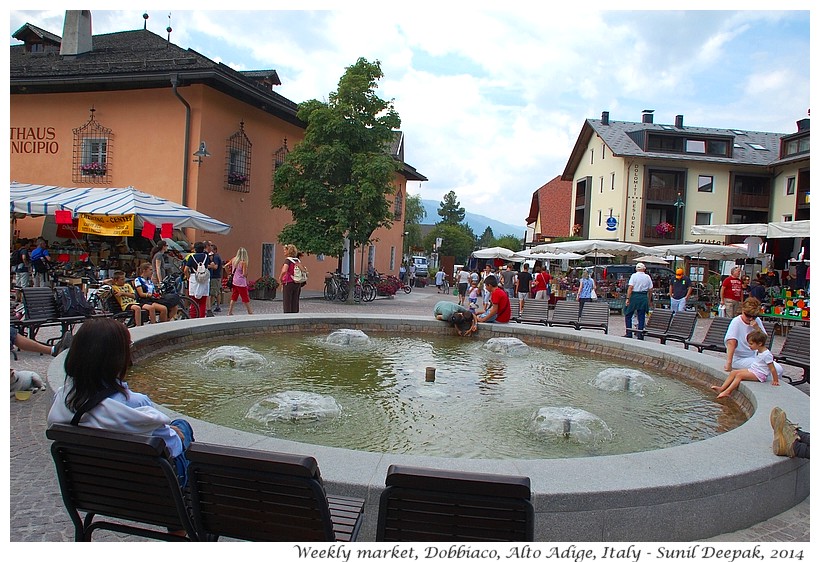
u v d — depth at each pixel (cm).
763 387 677
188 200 1927
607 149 4569
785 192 4225
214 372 762
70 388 314
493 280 1203
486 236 13188
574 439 554
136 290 1128
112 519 378
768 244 3472
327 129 2080
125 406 310
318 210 2123
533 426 579
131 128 1980
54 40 2497
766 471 403
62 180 2047
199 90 1909
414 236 7350
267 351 928
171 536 308
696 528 375
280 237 2130
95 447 290
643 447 554
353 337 1033
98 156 2028
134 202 1554
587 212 4862
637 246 2536
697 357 880
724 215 4381
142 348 828
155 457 286
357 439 536
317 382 736
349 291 2244
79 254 1800
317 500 273
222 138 2044
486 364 909
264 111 2288
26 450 483
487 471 369
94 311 1049
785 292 1931
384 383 748
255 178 2262
